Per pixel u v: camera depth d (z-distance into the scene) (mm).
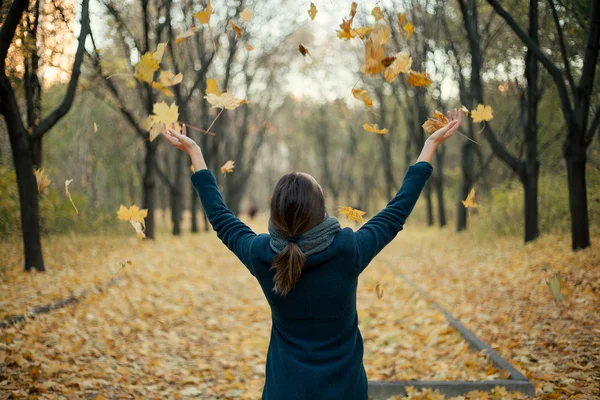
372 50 1986
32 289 7246
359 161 38938
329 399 1615
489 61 13273
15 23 6574
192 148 2051
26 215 8500
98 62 9961
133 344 5570
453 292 8086
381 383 3986
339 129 39625
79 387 4152
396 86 18719
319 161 45219
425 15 13516
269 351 1782
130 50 12547
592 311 5562
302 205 1613
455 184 26312
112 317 6395
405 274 10516
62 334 5359
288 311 1669
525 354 4676
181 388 4508
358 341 1757
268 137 40438
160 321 6664
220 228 1848
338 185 41156
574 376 3951
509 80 12367
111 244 13398
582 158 8523
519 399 3625
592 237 9656
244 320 7125
